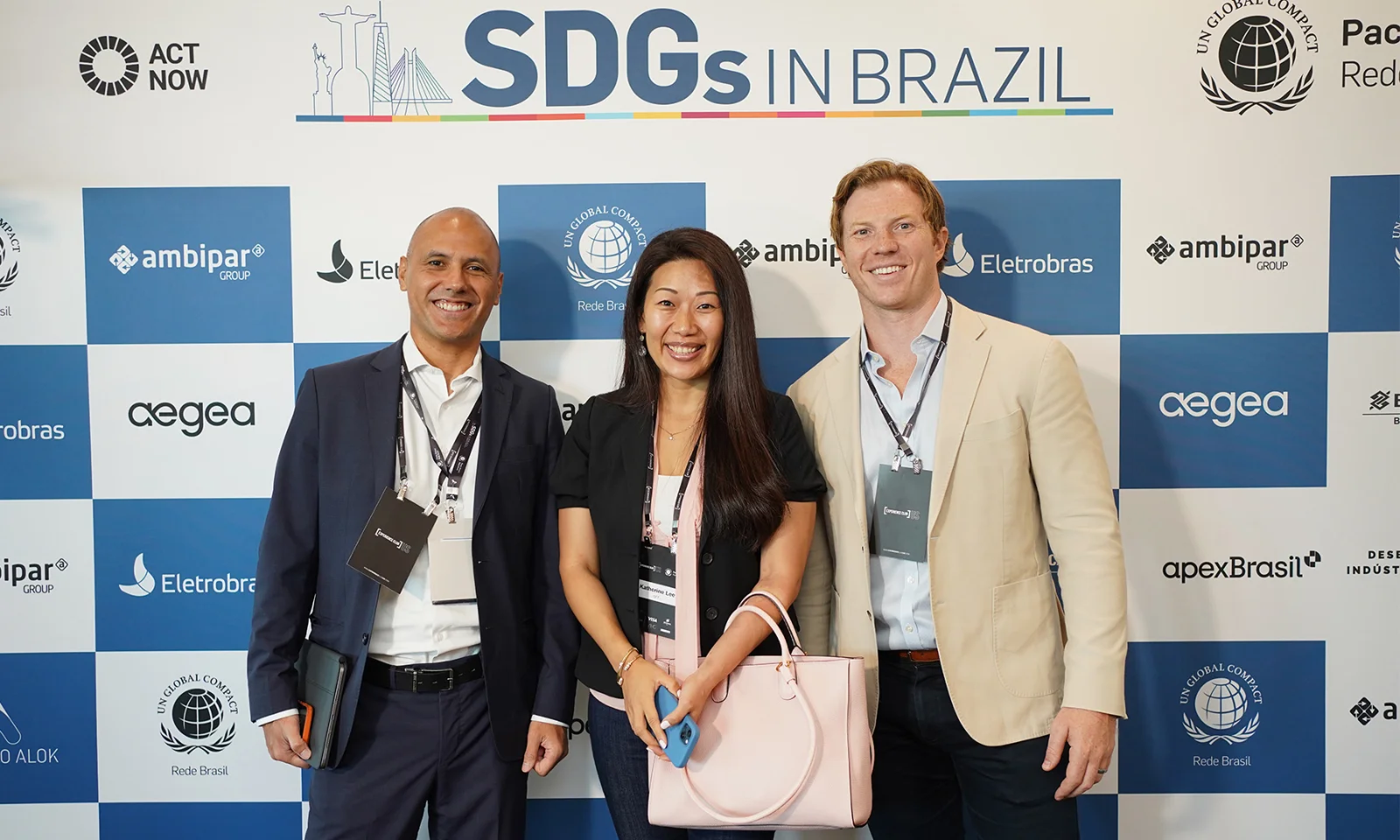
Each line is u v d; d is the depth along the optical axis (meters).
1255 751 2.24
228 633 2.24
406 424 1.84
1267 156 2.18
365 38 2.17
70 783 2.24
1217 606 2.23
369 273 2.20
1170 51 2.17
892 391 1.79
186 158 2.18
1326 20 2.16
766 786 1.58
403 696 1.79
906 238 1.70
